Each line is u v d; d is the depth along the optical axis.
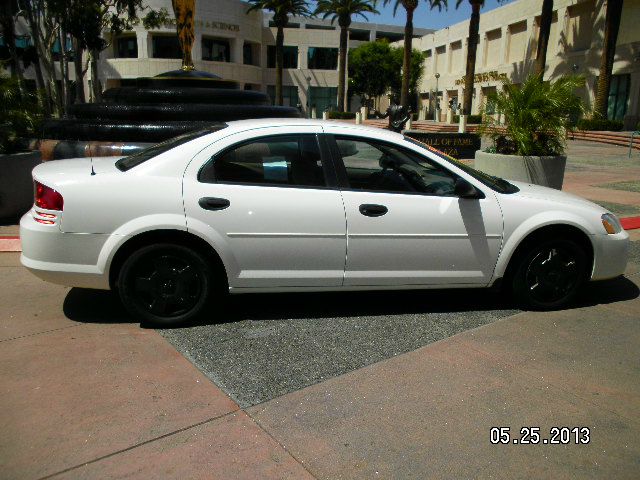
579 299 4.87
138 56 47.69
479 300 4.82
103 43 24.77
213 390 3.22
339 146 4.22
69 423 2.86
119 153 9.07
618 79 32.50
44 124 9.89
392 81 61.03
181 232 3.92
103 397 3.11
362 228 4.11
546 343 3.95
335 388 3.28
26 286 4.90
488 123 8.79
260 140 4.09
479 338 4.02
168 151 4.03
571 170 14.22
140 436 2.77
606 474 2.60
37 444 2.69
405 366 3.57
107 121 9.70
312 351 3.77
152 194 3.87
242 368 3.50
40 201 3.89
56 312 4.33
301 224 4.03
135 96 10.98
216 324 4.19
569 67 36.06
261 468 2.56
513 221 4.35
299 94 61.06
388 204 4.16
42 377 3.32
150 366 3.49
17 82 7.40
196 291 4.07
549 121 8.23
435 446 2.76
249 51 57.94
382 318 4.38
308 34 59.97
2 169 6.83
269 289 4.13
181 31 12.78
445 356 3.72
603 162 16.52
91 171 4.01
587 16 34.66
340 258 4.13
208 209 3.91
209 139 4.04
